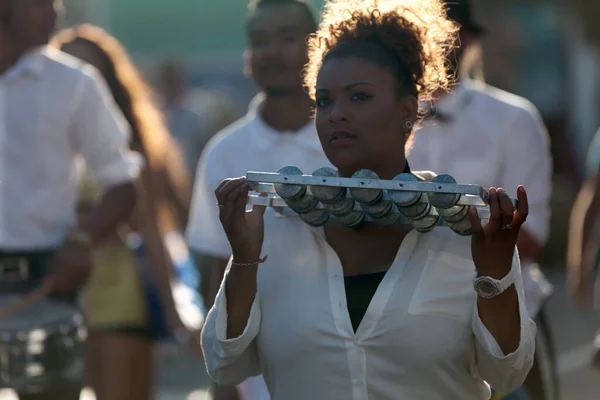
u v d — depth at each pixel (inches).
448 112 414.3
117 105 502.3
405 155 287.7
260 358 280.8
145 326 489.1
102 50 505.7
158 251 492.7
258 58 411.2
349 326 268.2
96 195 472.4
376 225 276.2
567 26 1373.0
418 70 281.4
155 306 490.0
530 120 422.6
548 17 1363.2
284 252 277.0
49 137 431.8
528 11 1348.4
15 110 428.5
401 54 278.8
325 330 269.1
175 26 1512.1
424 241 269.3
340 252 276.5
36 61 430.9
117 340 486.9
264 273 277.0
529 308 424.5
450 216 256.7
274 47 408.5
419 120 289.9
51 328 416.2
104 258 485.7
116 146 442.3
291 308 272.5
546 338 435.2
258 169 415.2
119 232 490.0
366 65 274.7
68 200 437.7
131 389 489.1
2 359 414.3
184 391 681.6
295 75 409.4
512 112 419.8
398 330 265.9
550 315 907.4
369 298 270.2
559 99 1373.0
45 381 416.2
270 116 416.2
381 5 282.0
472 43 419.2
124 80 507.2
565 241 1063.6
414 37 279.9
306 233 276.8
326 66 277.3
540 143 425.1
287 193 264.1
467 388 272.2
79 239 422.6
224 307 273.3
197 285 518.9
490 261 256.1
